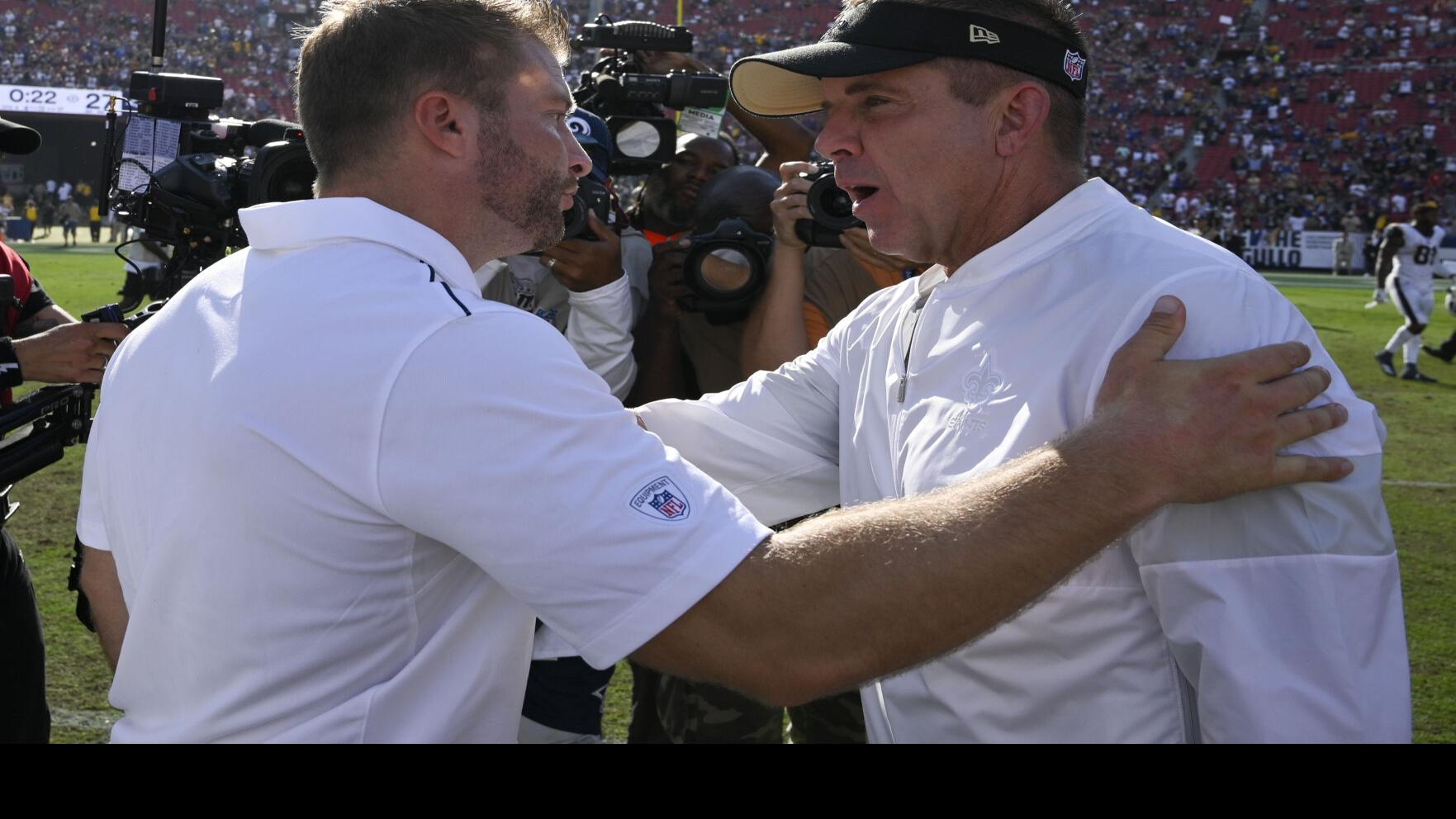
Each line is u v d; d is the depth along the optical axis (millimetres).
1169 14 34531
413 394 1151
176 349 1287
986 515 1208
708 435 1845
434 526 1171
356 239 1255
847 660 1187
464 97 1291
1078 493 1205
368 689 1231
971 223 1510
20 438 2191
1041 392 1383
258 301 1233
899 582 1179
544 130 1349
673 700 2609
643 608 1156
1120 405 1261
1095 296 1376
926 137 1455
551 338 1219
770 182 2922
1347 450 1292
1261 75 32656
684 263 2689
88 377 2281
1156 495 1211
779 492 1854
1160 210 29781
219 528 1190
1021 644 1396
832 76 1425
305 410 1163
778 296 2646
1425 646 3986
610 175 3146
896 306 1697
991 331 1453
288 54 31406
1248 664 1244
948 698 1469
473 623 1301
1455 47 32062
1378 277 17438
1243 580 1263
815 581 1176
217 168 2418
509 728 1370
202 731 1225
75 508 5426
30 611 2414
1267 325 1331
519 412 1154
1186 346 1316
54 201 28359
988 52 1420
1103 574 1353
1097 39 34188
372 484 1156
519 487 1149
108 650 1482
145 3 32219
